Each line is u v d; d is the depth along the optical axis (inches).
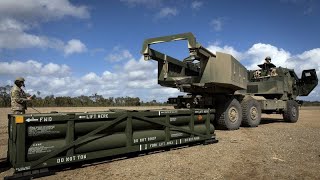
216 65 377.7
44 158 198.8
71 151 212.2
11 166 223.1
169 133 280.8
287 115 581.6
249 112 476.4
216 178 193.5
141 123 258.7
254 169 215.2
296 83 647.8
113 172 207.5
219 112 431.2
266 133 403.2
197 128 311.6
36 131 197.5
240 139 350.0
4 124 503.8
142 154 264.8
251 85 589.0
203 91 428.5
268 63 597.0
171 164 229.3
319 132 414.9
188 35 319.6
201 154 266.1
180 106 457.1
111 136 236.8
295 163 232.5
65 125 210.4
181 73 418.3
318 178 194.7
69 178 193.8
